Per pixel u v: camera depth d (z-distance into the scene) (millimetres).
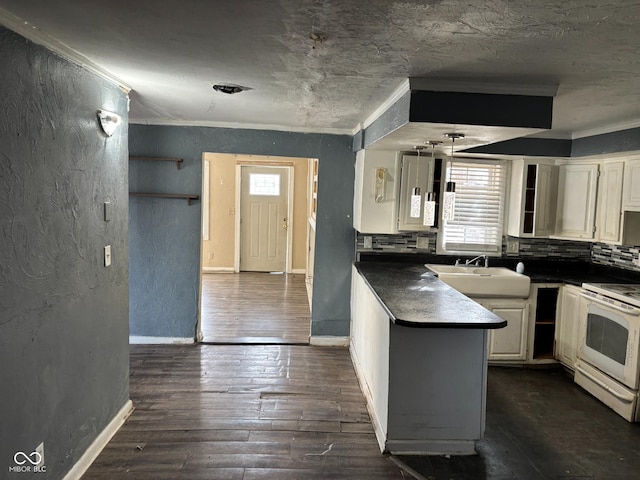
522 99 2447
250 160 8016
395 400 2727
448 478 2531
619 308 3320
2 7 1639
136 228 4430
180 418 3076
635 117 3262
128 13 1668
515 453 2803
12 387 1836
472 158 4508
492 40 1790
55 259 2125
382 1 1470
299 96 2975
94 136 2492
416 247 4551
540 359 4188
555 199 4340
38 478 2045
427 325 2377
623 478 2572
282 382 3717
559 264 4617
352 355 4336
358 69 2270
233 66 2326
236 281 7516
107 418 2787
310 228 6812
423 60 2078
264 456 2674
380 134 3186
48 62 2016
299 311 5848
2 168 1733
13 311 1825
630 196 3711
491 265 4570
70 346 2293
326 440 2871
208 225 8109
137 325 4527
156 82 2758
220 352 4344
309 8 1552
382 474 2553
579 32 1676
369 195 4102
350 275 4621
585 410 3402
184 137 4359
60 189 2150
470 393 2748
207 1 1528
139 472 2482
